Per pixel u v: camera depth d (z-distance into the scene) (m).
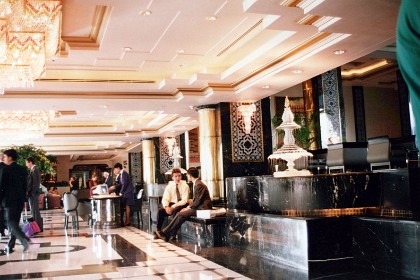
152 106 11.94
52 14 6.22
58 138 18.17
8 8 6.03
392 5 5.11
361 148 8.73
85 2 5.67
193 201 8.97
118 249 7.89
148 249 7.79
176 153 16.56
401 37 0.84
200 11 6.51
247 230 7.32
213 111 12.02
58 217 17.34
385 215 6.35
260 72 9.14
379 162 7.72
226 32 7.58
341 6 5.09
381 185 6.53
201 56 9.02
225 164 11.74
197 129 22.02
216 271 5.64
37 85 9.61
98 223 12.31
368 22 5.71
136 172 26.89
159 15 6.61
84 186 34.66
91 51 8.15
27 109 11.68
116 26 7.02
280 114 17.95
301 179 6.76
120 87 10.20
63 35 7.57
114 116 16.11
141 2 6.07
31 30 6.87
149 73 10.18
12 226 7.36
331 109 14.65
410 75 0.82
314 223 5.87
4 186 7.35
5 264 6.60
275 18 5.87
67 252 7.70
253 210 8.08
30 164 11.02
